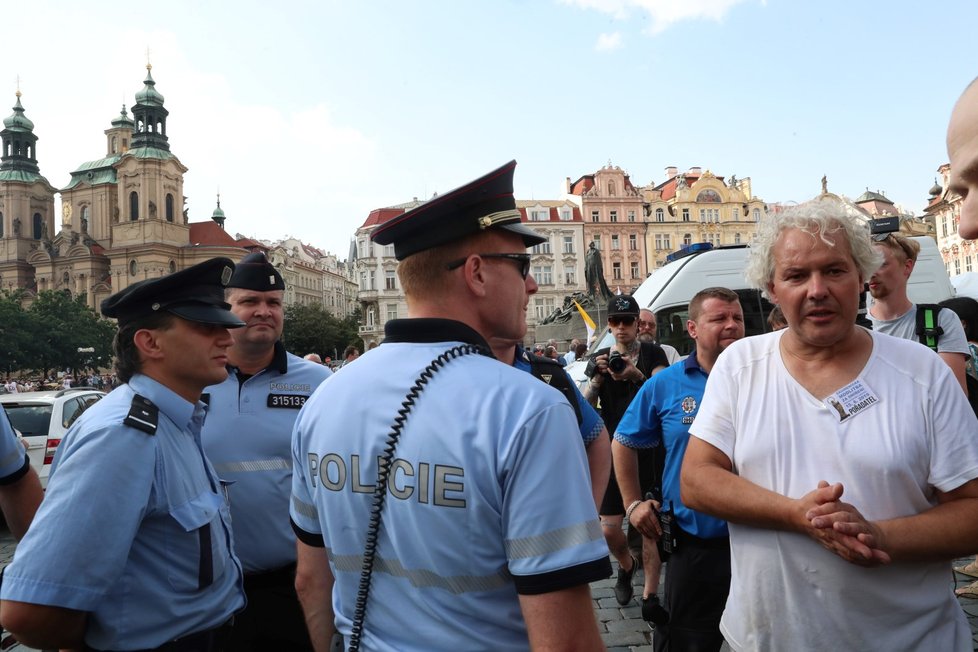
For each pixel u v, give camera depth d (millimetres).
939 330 3621
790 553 1871
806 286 1870
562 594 1229
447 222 1512
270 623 2959
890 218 3984
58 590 1813
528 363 3115
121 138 93000
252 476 2994
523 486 1260
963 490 1773
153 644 2031
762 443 1967
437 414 1350
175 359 2225
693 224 75125
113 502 1911
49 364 67750
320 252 135875
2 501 2943
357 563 1441
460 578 1302
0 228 92000
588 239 74000
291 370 3223
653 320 7004
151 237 79750
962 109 1074
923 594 1799
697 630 2963
